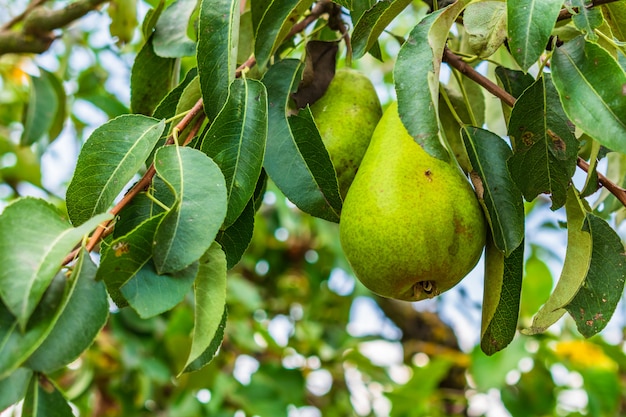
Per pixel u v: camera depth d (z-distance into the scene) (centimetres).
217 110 65
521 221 66
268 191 136
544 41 61
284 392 128
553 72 62
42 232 57
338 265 145
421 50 63
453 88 76
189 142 66
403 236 65
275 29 69
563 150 65
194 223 60
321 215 67
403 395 123
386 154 67
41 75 100
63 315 57
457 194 66
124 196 62
